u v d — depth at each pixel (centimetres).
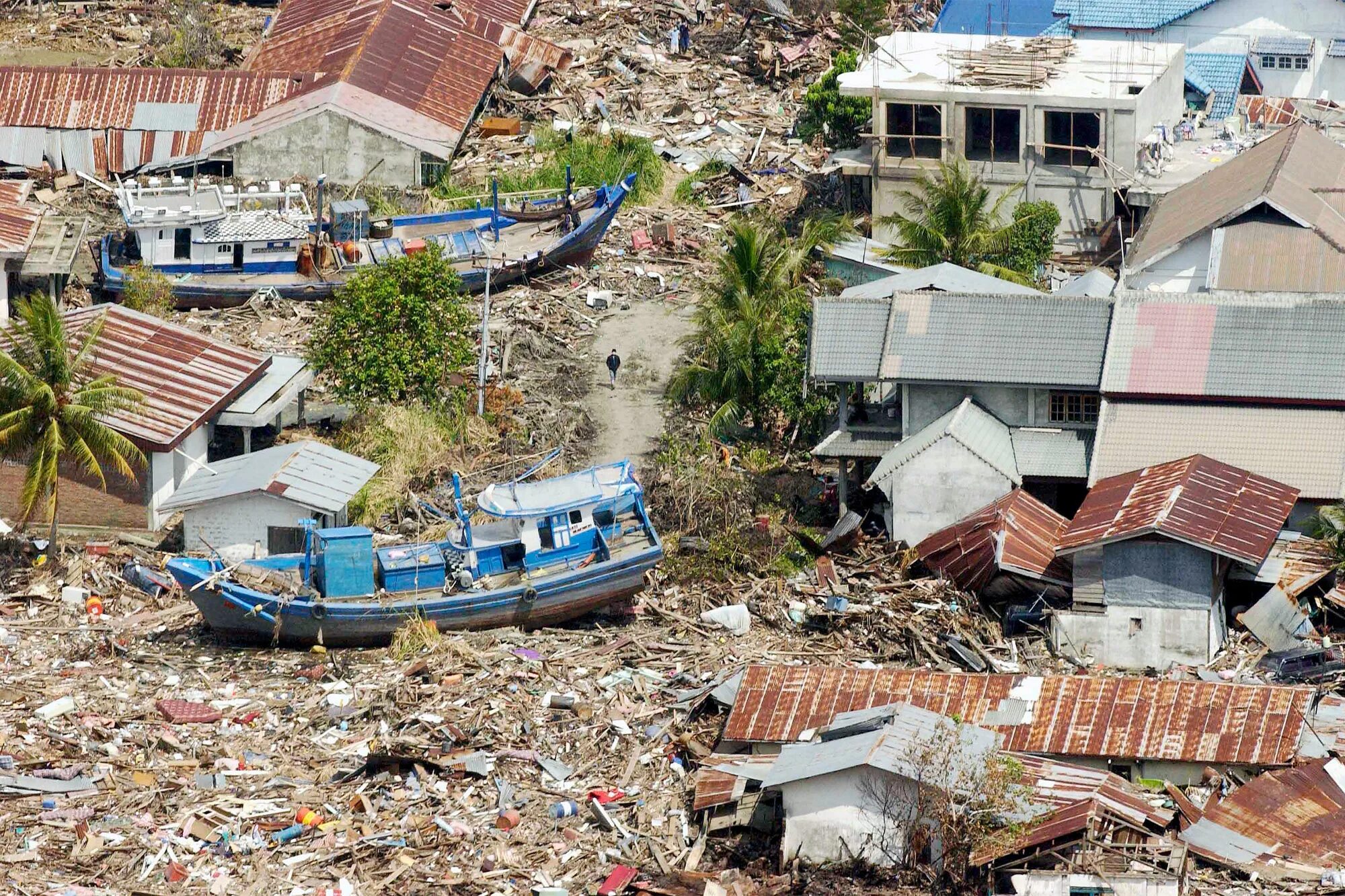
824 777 13088
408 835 13450
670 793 14075
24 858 12925
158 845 13200
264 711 15225
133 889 12700
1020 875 12625
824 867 13075
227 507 17362
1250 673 15788
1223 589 16450
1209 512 16238
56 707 15038
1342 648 15700
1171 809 13638
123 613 17025
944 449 17438
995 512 17075
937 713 14150
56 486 17362
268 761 14475
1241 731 14050
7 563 17562
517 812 13762
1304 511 17000
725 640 16500
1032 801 13312
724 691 15062
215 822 13500
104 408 17462
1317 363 17525
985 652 16050
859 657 16188
